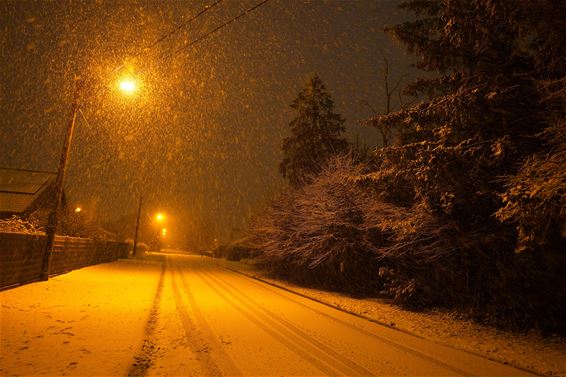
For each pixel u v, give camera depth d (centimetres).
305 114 3156
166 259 4775
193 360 599
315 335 845
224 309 1117
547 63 955
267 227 2520
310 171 2948
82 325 784
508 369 684
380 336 892
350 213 1816
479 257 1187
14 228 1783
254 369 575
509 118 1083
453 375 620
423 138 1457
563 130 813
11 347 595
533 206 766
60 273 1784
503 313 1116
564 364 738
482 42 1076
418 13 1361
